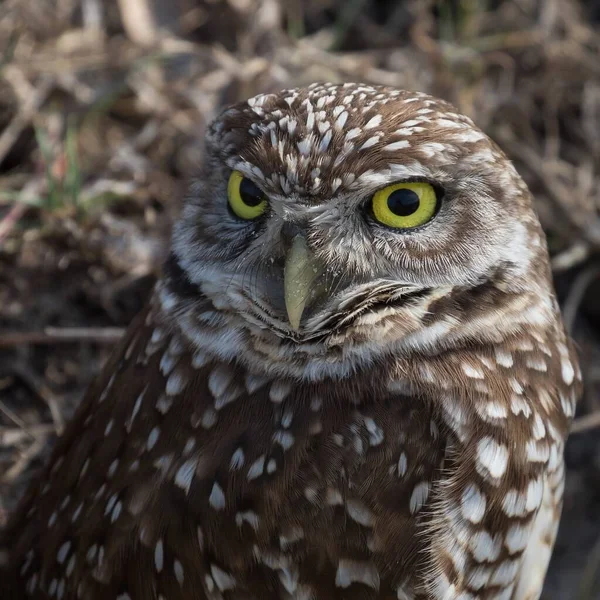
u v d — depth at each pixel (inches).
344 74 85.9
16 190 84.6
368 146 80.1
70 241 84.1
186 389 80.7
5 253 84.1
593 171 86.0
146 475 80.7
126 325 84.2
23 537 81.7
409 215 80.3
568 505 85.5
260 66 85.4
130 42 85.6
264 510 80.3
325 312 80.4
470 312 80.4
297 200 80.2
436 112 80.4
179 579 80.4
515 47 86.4
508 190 80.5
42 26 85.4
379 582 80.4
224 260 80.6
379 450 80.3
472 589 80.7
